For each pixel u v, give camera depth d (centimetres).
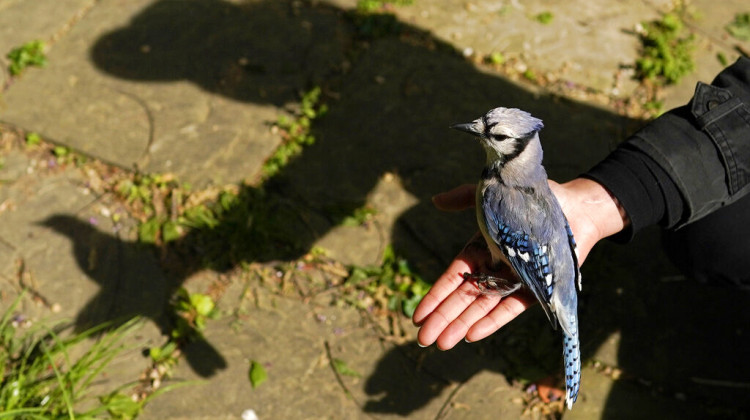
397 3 189
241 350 153
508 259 138
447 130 173
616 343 155
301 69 179
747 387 152
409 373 153
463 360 154
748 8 192
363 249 162
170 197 165
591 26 188
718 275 146
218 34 183
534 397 151
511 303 139
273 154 170
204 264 160
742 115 140
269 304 157
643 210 139
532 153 137
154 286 157
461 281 142
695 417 150
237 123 172
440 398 151
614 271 161
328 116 174
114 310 155
